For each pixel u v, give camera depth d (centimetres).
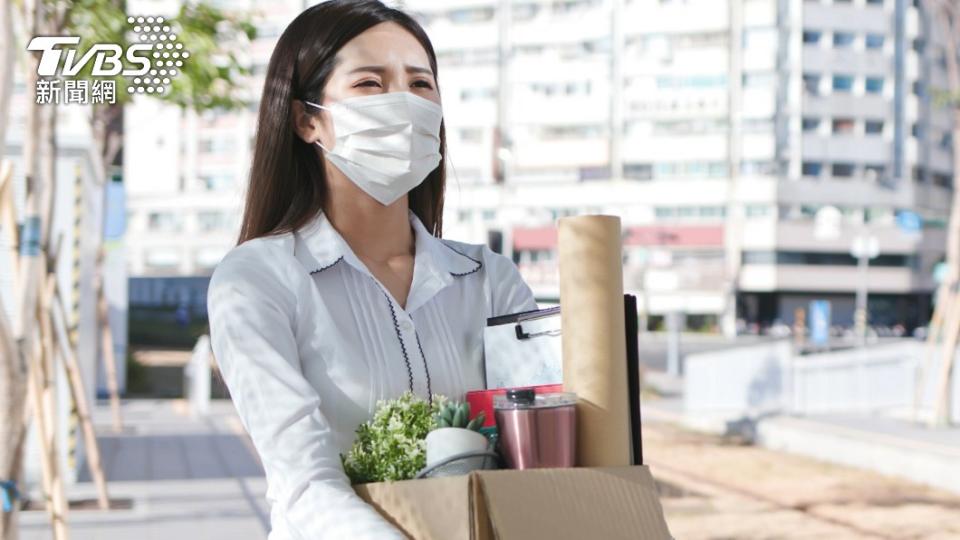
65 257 1011
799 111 6744
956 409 1520
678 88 6775
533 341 180
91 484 1059
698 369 1725
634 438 162
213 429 1636
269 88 197
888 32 6894
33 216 519
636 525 151
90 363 1249
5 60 462
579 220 158
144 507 927
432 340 191
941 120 7244
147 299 4344
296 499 163
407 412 164
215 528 833
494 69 6906
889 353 1628
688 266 6762
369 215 195
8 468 493
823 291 6975
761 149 6725
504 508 144
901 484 1049
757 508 917
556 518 146
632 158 6800
